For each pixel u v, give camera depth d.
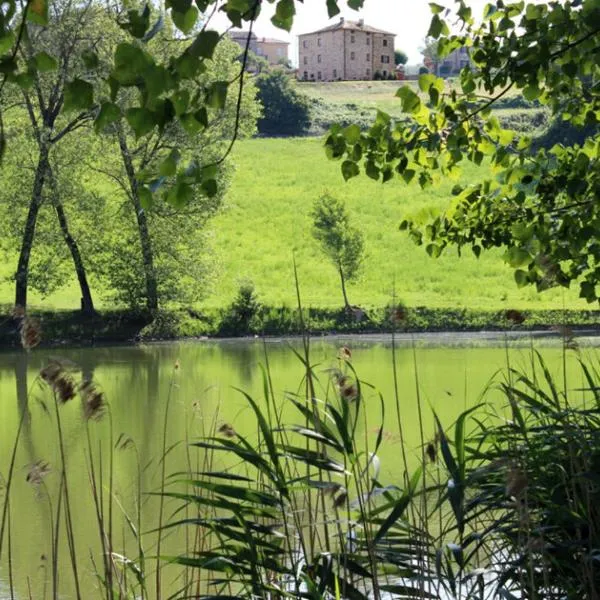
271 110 97.62
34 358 36.88
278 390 25.31
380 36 153.12
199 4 4.02
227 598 5.55
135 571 5.82
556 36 7.04
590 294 8.20
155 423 21.12
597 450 5.94
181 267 45.06
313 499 8.37
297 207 69.50
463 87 7.64
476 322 46.59
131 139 42.72
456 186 8.76
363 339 43.12
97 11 39.75
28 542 12.36
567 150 8.31
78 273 45.09
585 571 5.36
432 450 5.37
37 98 43.47
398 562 5.66
